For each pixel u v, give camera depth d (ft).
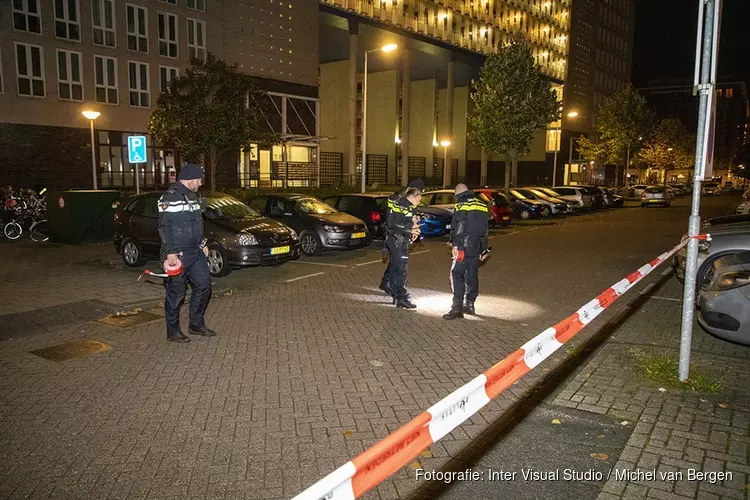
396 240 26.45
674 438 12.81
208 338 21.62
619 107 171.94
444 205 61.62
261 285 32.89
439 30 158.20
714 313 18.52
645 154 224.33
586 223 81.15
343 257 44.80
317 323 23.91
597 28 244.42
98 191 49.83
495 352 19.85
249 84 71.67
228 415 14.51
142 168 97.25
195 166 20.85
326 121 171.63
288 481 11.37
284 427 13.80
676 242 55.88
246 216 38.06
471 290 25.46
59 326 23.45
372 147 177.17
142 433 13.51
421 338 21.61
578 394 15.51
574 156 224.74
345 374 17.56
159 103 70.79
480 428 13.85
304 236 44.45
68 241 48.47
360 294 30.25
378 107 175.94
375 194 53.11
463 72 185.26
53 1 84.74
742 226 23.34
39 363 18.67
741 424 13.47
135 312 25.75
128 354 19.63
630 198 173.06
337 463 12.08
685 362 15.88
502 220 68.95
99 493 10.96
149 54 96.22
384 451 6.85
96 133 90.89
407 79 152.76
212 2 104.32
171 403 15.29
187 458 12.31
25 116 82.79
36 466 12.00
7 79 80.64
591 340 21.13
